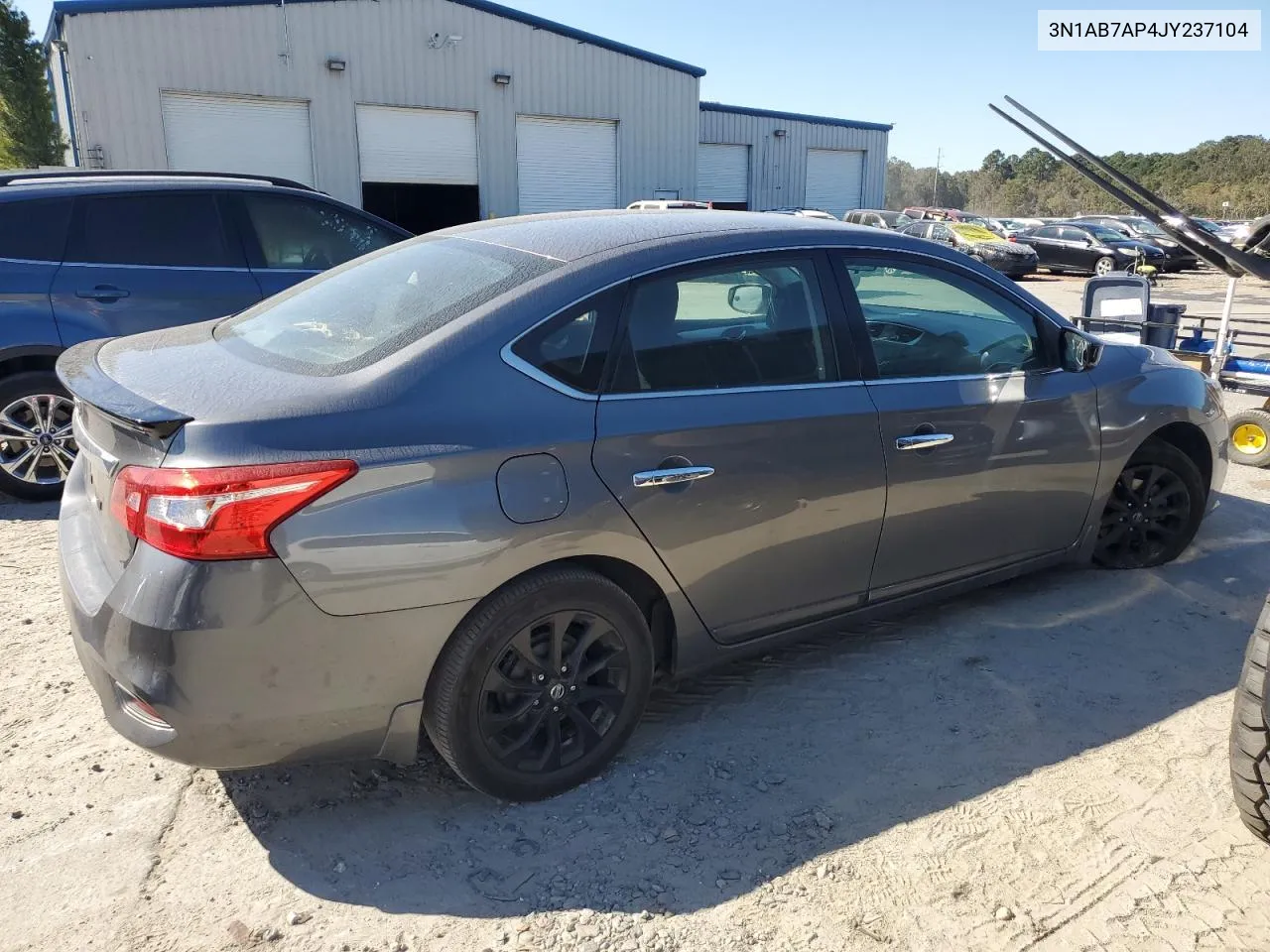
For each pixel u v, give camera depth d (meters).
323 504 2.21
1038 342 3.68
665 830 2.61
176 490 2.14
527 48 22.81
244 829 2.62
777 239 3.08
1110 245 24.39
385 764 2.92
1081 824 2.63
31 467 5.40
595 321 2.68
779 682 3.40
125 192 5.50
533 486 2.46
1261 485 5.82
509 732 2.65
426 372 2.42
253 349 2.77
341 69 20.36
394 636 2.34
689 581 2.82
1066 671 3.47
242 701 2.22
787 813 2.68
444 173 22.42
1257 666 2.35
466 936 2.24
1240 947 2.20
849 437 3.05
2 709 3.19
